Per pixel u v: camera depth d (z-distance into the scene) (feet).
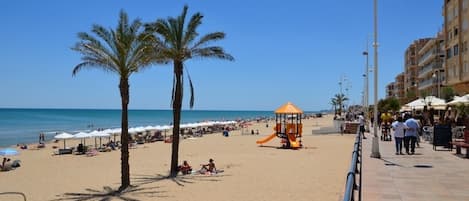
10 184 65.57
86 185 61.57
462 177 37.68
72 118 461.37
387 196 29.60
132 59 56.49
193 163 81.82
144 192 53.06
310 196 45.60
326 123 298.15
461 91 161.68
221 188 53.06
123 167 57.31
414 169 42.91
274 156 88.07
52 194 55.62
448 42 176.14
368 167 44.57
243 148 112.47
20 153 126.00
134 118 504.43
